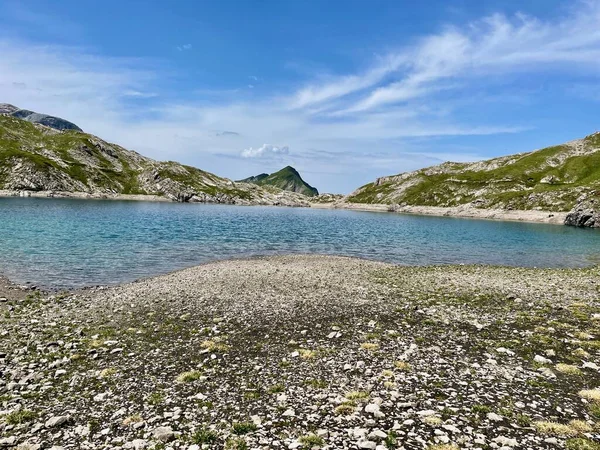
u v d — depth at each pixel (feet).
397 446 33.76
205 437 35.47
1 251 157.69
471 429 36.86
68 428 37.42
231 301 91.71
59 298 94.07
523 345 62.75
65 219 296.30
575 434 36.04
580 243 264.52
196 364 55.01
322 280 119.44
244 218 457.27
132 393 45.62
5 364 53.42
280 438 35.68
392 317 79.61
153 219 353.31
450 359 56.49
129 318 77.97
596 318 78.64
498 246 244.42
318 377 50.34
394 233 323.98
